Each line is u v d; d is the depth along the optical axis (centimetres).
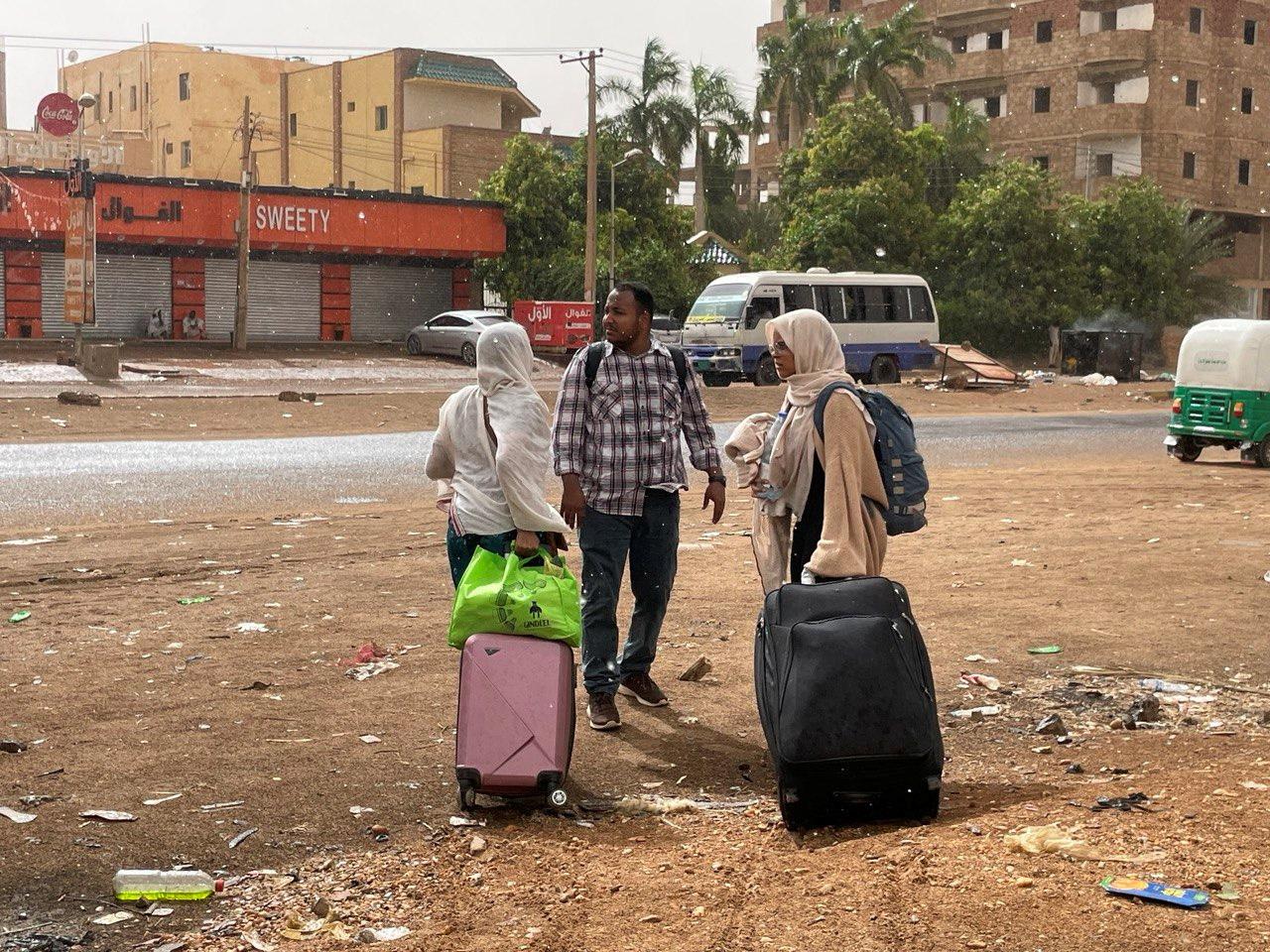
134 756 513
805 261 5462
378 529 1132
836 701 427
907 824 438
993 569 931
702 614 793
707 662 651
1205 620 766
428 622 759
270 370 3447
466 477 498
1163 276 5622
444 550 1012
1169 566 941
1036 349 5628
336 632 732
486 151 6694
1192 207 6322
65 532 1103
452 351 4091
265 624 751
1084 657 680
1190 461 1917
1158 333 5691
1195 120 6506
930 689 443
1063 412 2998
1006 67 6819
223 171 7419
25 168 3894
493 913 366
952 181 6022
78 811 452
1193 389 1873
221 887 390
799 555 520
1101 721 573
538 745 455
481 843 424
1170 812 423
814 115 6638
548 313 4281
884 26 6303
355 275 4631
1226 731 550
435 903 376
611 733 562
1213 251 5916
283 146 7425
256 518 1209
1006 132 6819
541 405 489
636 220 5375
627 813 463
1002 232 5434
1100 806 436
